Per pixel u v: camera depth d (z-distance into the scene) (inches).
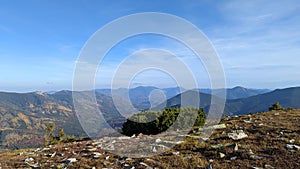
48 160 557.9
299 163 396.8
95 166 474.0
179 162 452.4
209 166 415.5
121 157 523.5
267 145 506.9
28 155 655.1
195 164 436.1
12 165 530.6
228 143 538.9
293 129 617.6
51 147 768.9
